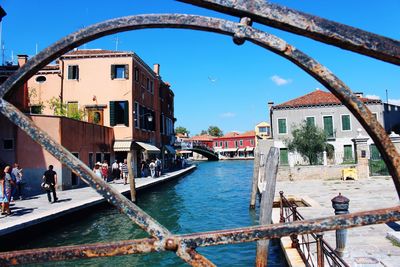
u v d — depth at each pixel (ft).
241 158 279.28
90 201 46.16
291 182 77.77
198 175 128.88
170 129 151.23
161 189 82.94
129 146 87.61
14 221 33.22
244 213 52.37
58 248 4.53
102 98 88.74
